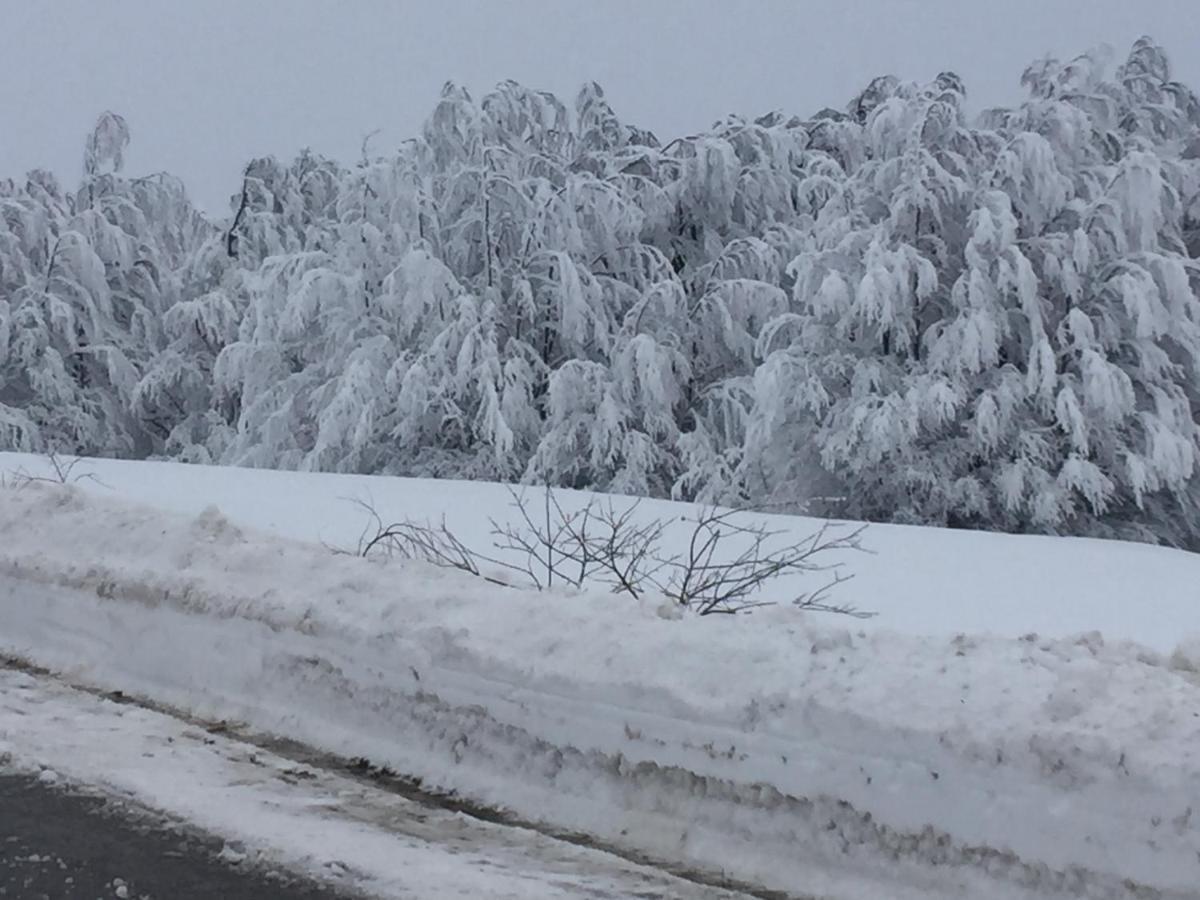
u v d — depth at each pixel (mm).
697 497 21328
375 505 12875
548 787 5066
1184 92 23281
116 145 32500
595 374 22781
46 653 7008
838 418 19969
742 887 4379
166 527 7617
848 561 10469
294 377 25203
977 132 21078
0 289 31469
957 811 4176
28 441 29344
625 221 24625
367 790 5152
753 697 4707
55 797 4867
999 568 10273
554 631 5477
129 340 31703
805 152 25953
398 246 24656
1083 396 19312
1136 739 4027
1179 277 19328
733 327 23312
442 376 23484
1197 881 3742
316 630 5992
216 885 4117
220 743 5660
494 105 25250
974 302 19422
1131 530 20078
